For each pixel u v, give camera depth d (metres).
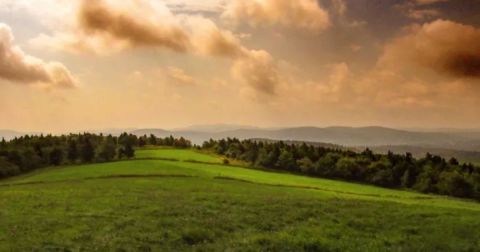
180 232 27.41
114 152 141.50
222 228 29.52
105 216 31.44
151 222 29.75
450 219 35.69
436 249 27.03
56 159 136.00
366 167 127.38
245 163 147.12
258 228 30.27
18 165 120.69
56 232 26.52
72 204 36.62
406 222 33.97
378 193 89.38
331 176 128.12
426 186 113.19
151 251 23.64
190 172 98.06
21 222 28.94
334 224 32.31
